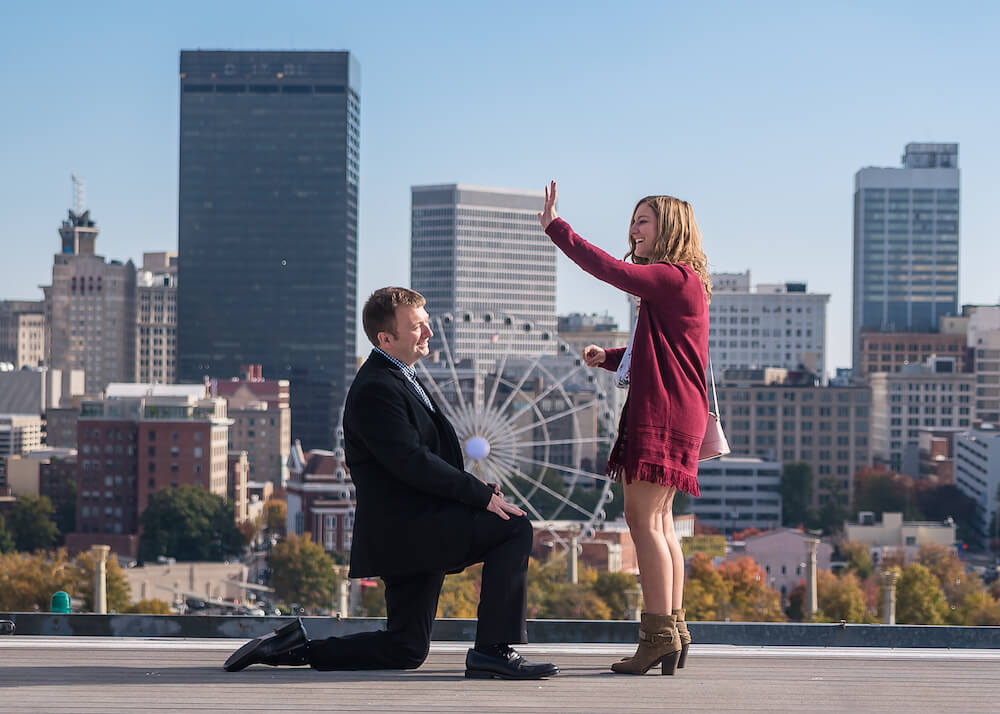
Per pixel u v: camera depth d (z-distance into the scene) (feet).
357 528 20.74
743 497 585.63
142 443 514.27
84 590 287.69
